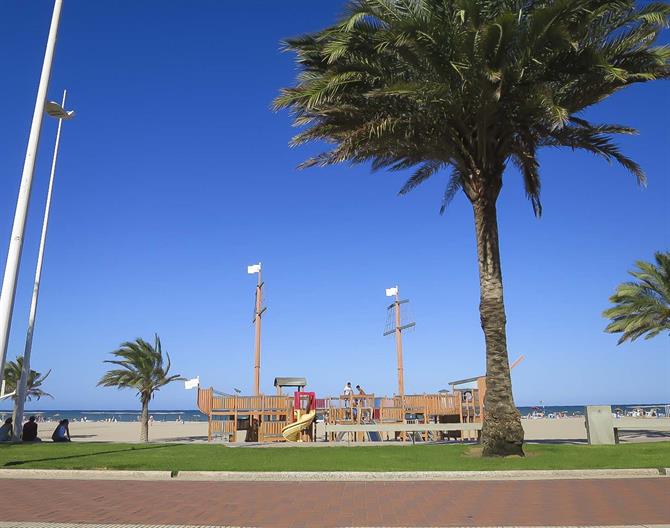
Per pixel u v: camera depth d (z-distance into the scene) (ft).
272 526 24.09
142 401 103.81
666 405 164.86
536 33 44.24
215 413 77.77
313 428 77.77
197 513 26.66
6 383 132.05
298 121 52.70
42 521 24.93
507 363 47.91
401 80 50.75
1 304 42.24
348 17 47.70
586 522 24.36
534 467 40.16
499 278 49.65
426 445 56.59
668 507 27.40
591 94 49.73
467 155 51.67
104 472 38.68
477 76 45.47
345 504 28.76
